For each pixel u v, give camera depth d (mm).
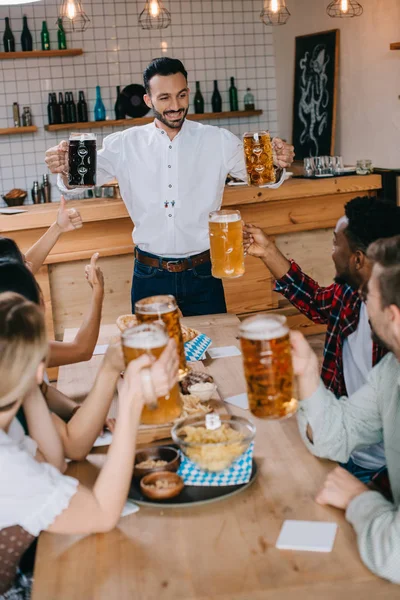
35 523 1309
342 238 2156
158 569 1239
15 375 1313
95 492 1352
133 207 3453
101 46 6160
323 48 5637
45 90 6117
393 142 4973
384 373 1628
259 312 4691
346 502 1394
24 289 1729
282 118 6555
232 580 1197
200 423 1629
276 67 6547
